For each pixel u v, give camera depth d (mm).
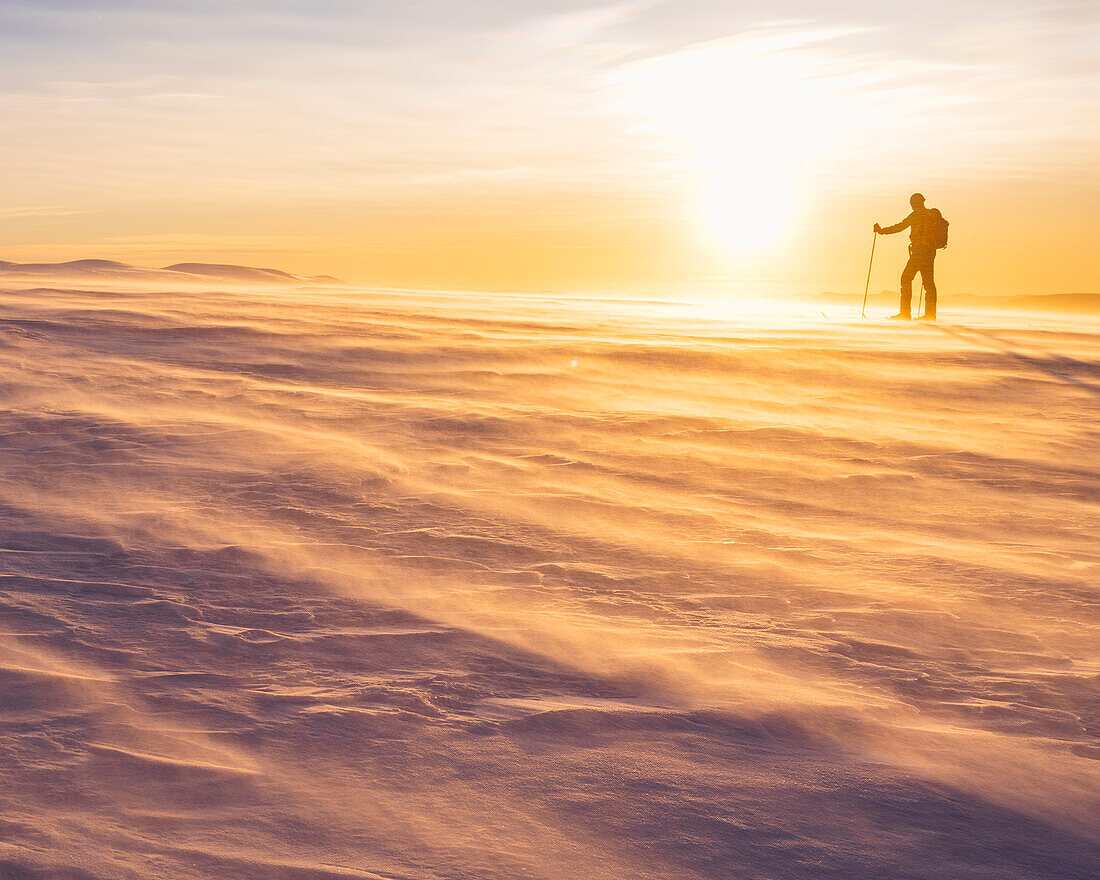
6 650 2902
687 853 1967
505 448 6387
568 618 3479
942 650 3344
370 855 1889
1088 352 13164
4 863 1776
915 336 14359
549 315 15852
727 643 3299
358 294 20703
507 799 2148
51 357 8922
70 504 4723
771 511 5215
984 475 6227
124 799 2062
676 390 8984
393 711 2596
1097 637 3520
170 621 3250
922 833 2117
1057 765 2502
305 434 6492
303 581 3766
